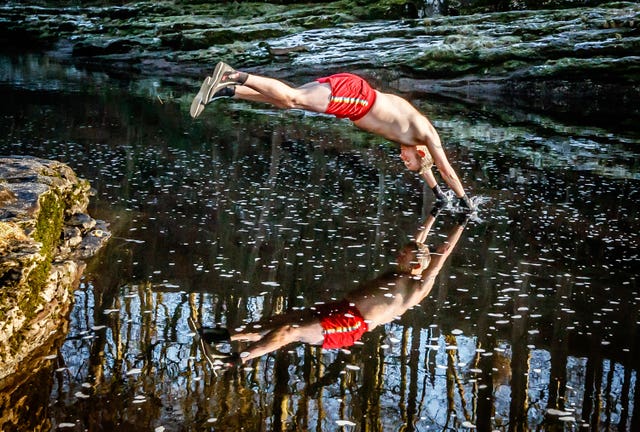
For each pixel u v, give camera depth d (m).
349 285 4.87
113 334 3.98
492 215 6.75
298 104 5.44
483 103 15.38
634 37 16.34
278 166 8.62
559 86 16.84
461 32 18.77
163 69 20.89
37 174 5.48
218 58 20.41
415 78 18.25
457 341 4.06
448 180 6.79
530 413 3.32
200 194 7.16
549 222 6.55
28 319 3.95
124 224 6.02
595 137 11.44
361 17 22.02
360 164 8.86
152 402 3.28
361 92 5.78
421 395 3.44
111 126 11.07
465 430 3.16
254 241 5.74
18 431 3.02
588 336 4.19
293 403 3.32
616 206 7.19
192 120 12.09
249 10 24.00
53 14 26.72
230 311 4.37
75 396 3.32
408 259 5.44
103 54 23.11
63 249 5.20
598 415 3.32
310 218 6.46
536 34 17.72
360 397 3.40
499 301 4.67
